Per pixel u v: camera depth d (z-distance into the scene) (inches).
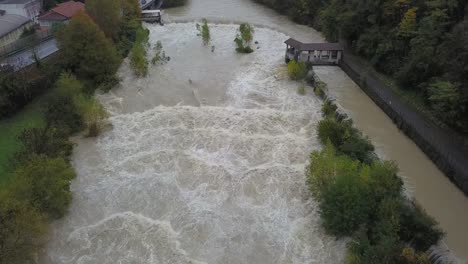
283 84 1891.0
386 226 943.7
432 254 937.5
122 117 1633.9
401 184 1135.6
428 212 1127.6
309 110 1664.6
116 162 1360.7
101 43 1847.9
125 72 2033.7
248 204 1176.2
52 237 1071.0
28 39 2148.1
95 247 1039.6
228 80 1930.4
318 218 1115.9
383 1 1988.2
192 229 1090.1
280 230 1083.9
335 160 1144.2
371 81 1831.9
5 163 1322.6
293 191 1219.2
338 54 2105.1
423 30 1624.0
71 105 1549.0
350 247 965.8
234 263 989.8
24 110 1663.4
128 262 995.9
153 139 1481.3
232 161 1354.6
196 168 1322.6
